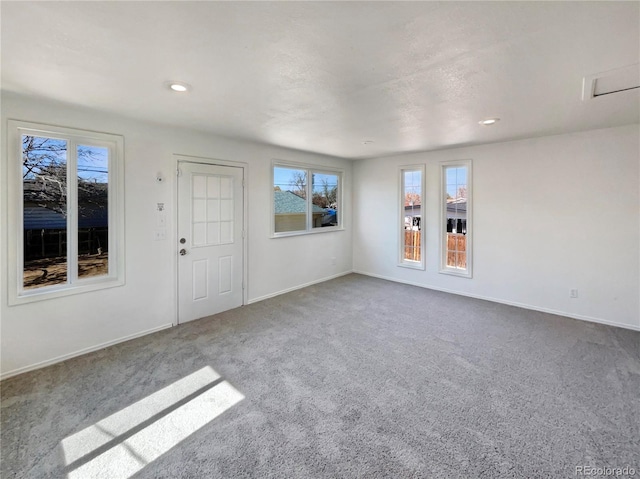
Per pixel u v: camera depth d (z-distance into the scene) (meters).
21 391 2.36
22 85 2.29
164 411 2.13
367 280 5.72
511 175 4.23
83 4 1.36
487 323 3.67
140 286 3.34
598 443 1.83
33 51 1.79
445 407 2.16
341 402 2.22
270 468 1.67
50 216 2.81
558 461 1.70
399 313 4.02
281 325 3.64
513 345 3.10
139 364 2.75
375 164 5.81
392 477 1.61
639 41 1.67
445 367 2.69
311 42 1.69
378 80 2.19
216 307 4.04
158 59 1.89
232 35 1.62
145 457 1.75
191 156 3.69
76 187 2.93
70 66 1.98
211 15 1.45
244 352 2.97
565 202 3.85
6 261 2.56
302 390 2.37
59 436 1.90
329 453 1.77
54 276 2.84
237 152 4.16
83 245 3.00
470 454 1.75
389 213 5.66
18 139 2.59
